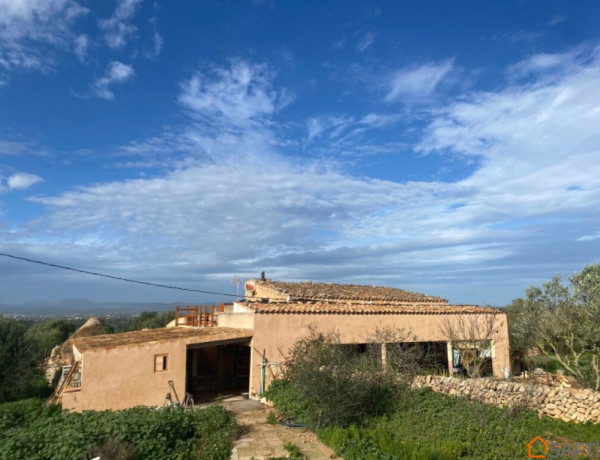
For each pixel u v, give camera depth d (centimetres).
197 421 1223
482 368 2145
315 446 1107
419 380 1662
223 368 2027
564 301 1666
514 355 2320
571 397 1320
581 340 1585
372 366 1481
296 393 1414
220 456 1054
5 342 2433
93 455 942
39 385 2333
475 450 1042
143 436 1052
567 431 1209
